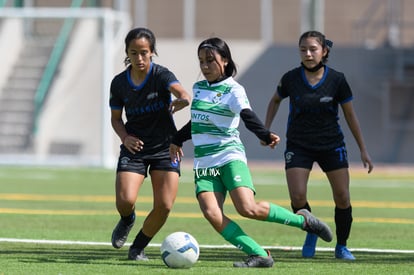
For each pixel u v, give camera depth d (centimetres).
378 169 9219
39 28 9519
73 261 2819
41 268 2659
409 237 3744
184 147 9981
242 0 10019
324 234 2778
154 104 2786
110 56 8612
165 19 9988
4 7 9700
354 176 8225
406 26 10062
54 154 9306
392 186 7088
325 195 6103
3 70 9369
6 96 9319
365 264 2842
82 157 9088
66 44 9444
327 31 10038
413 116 9919
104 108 8612
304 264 2817
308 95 2977
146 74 2777
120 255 2991
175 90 2723
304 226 2733
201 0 10006
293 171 2988
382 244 3466
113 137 9556
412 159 9900
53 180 7106
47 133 9256
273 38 10038
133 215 2900
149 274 2533
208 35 10006
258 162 9819
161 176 2805
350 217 3008
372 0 10050
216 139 2653
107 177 7494
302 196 2962
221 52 2639
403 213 4972
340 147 3008
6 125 9225
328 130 2995
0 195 5728
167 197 2800
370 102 9931
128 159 2814
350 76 9944
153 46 2759
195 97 2689
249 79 9944
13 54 9425
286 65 9938
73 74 9425
